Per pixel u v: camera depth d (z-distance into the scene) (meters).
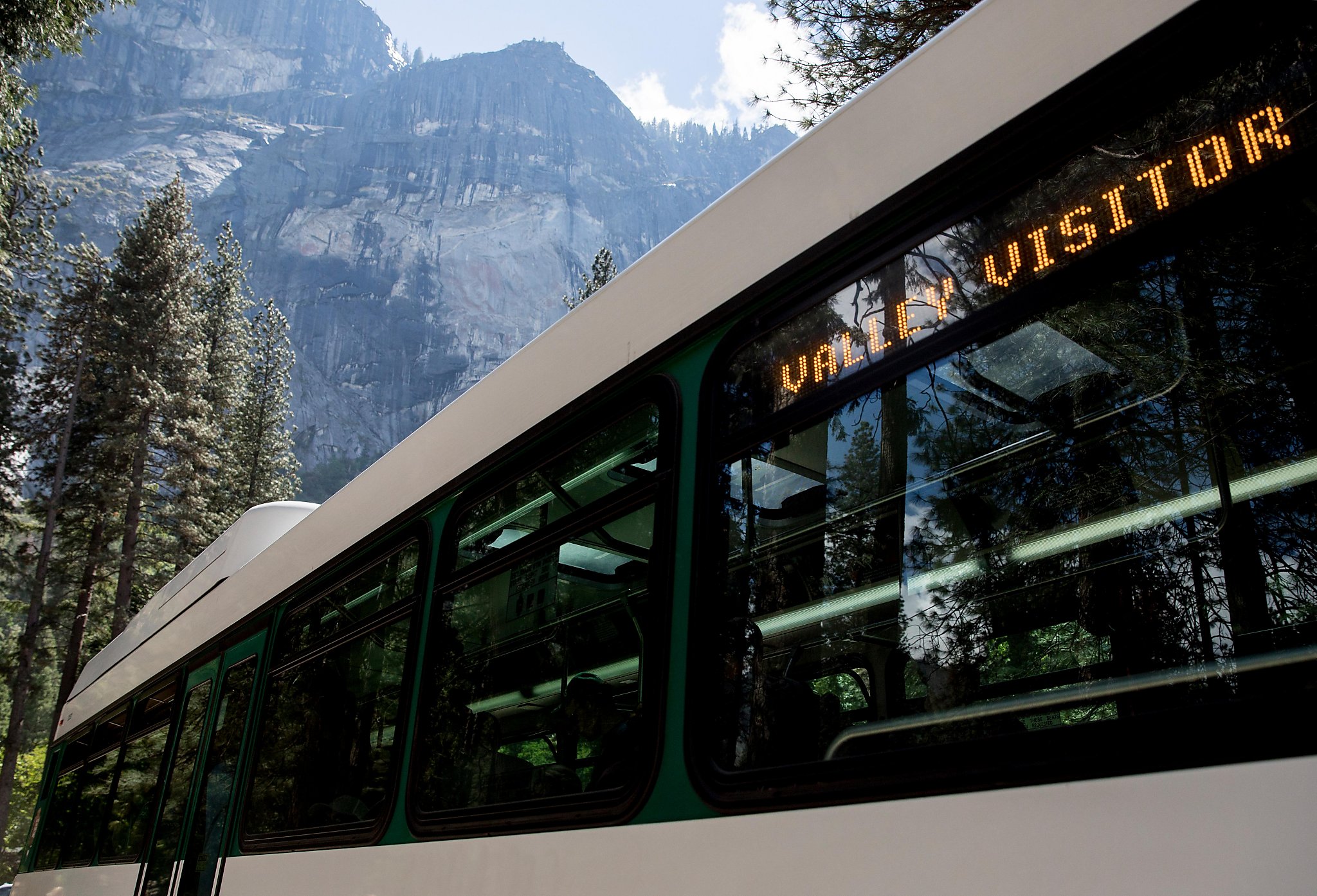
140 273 40.53
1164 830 1.42
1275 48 1.59
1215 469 1.56
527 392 3.34
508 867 2.72
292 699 4.62
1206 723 1.46
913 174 2.13
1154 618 1.57
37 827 9.24
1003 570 1.79
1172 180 1.68
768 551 2.22
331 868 3.70
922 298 2.05
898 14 9.16
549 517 3.04
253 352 51.34
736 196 2.61
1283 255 1.53
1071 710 1.62
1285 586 1.44
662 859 2.21
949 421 1.94
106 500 36.28
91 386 40.72
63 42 17.80
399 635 3.77
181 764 5.91
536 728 2.81
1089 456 1.71
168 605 7.36
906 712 1.85
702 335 2.61
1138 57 1.77
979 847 1.62
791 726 2.04
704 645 2.29
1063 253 1.82
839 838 1.84
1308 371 1.48
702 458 2.47
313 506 6.51
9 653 37.06
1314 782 1.31
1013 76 1.97
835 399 2.18
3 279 39.00
